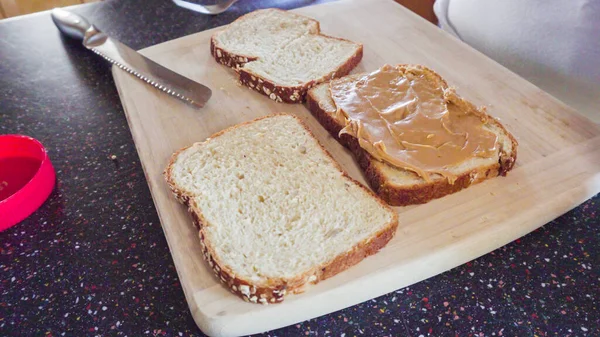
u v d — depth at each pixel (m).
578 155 0.26
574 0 0.29
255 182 0.25
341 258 0.21
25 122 0.31
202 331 0.20
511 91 0.30
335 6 0.40
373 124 0.26
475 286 0.21
